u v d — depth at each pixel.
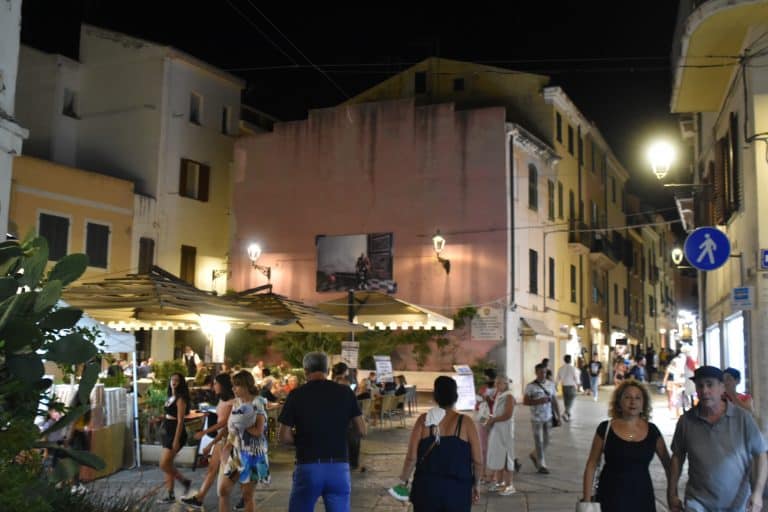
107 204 27.19
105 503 5.99
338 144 31.41
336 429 6.70
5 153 7.99
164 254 29.69
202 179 31.70
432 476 5.83
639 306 54.38
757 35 13.08
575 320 37.44
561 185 35.62
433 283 29.22
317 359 6.98
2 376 4.73
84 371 4.97
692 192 21.70
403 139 30.41
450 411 6.06
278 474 11.99
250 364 29.81
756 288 12.84
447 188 29.50
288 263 31.53
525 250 30.44
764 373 12.56
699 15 13.07
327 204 31.23
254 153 32.78
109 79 31.06
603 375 43.03
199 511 9.27
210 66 32.09
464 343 28.39
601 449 5.64
